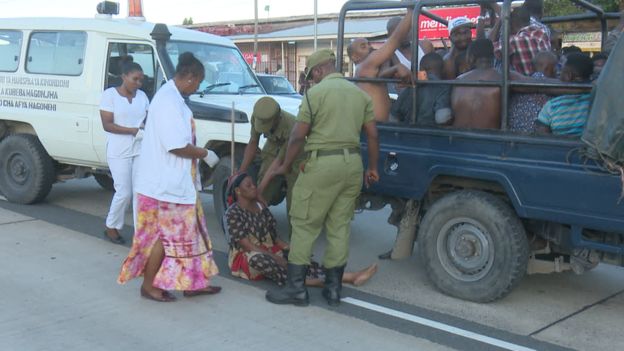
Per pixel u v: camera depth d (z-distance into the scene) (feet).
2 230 21.94
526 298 16.70
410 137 16.72
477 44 15.92
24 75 25.02
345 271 18.78
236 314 15.11
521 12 18.15
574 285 17.87
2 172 25.90
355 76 17.75
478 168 15.46
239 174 17.25
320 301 16.08
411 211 17.44
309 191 15.02
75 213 24.73
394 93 23.90
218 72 23.97
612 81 12.90
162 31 22.26
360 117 15.08
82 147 23.62
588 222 13.99
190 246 15.20
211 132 21.25
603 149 12.96
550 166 14.35
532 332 14.53
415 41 16.35
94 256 19.30
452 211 16.02
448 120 15.99
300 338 13.85
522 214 14.93
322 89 14.74
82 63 23.70
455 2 15.69
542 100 15.34
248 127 20.45
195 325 14.44
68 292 16.26
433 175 16.30
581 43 26.23
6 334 13.71
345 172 14.84
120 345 13.33
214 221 24.27
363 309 15.65
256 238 17.49
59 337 13.64
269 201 20.02
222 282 17.30
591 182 13.75
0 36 26.21
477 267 15.87
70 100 23.73
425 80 16.39
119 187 20.17
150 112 14.71
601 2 36.86
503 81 15.05
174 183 14.70
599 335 14.47
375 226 24.22
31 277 17.30
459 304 16.14
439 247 16.44
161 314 15.02
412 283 17.75
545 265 15.84
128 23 23.62
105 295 16.12
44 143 24.56
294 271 15.70
